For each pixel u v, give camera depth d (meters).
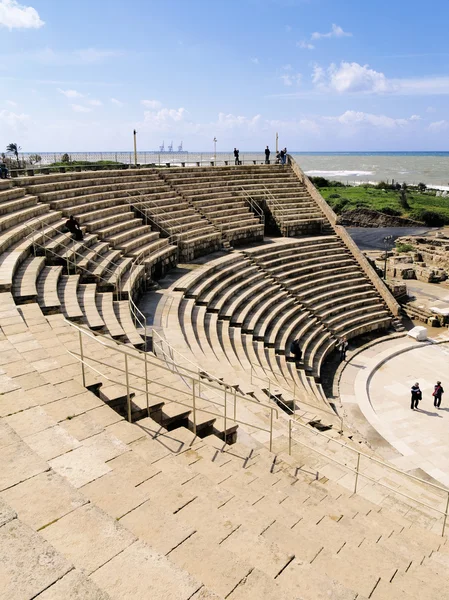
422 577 6.62
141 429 7.77
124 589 3.93
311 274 33.53
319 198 42.12
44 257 17.92
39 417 6.99
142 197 31.16
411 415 21.69
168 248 27.30
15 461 5.62
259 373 18.78
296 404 18.14
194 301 23.14
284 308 28.58
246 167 43.59
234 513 6.44
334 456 12.41
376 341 30.64
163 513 5.23
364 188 119.62
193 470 7.47
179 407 9.96
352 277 35.44
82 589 3.69
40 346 10.08
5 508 4.63
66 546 4.35
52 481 5.28
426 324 34.19
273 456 10.17
